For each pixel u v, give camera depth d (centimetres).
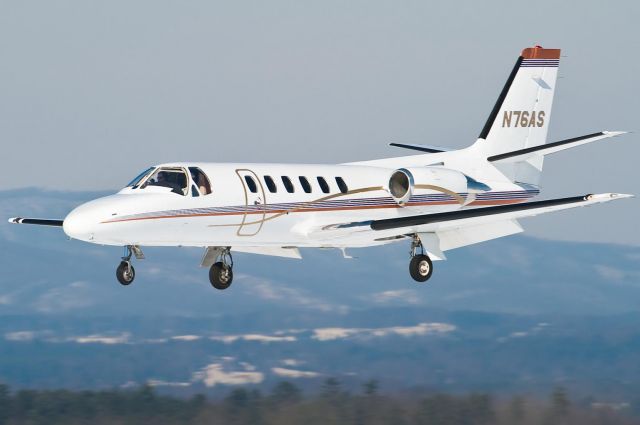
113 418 8844
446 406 9194
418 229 9162
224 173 8588
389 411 9212
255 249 9369
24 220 8694
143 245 8425
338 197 9169
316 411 9062
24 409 8769
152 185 8288
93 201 8162
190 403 9050
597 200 8319
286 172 8988
